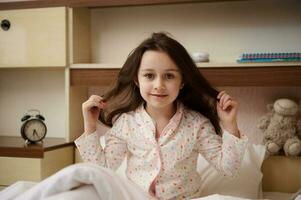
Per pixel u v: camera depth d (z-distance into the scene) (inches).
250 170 53.5
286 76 56.1
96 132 43.7
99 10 73.6
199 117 45.3
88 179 30.7
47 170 62.5
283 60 55.8
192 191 43.6
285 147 58.6
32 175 61.4
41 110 78.7
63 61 66.1
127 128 45.2
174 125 43.5
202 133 44.2
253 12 65.8
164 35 43.3
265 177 60.0
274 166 59.6
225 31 67.3
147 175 42.7
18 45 68.4
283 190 59.3
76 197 29.1
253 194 51.1
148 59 40.1
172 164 42.3
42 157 60.9
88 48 73.2
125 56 72.6
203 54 61.2
